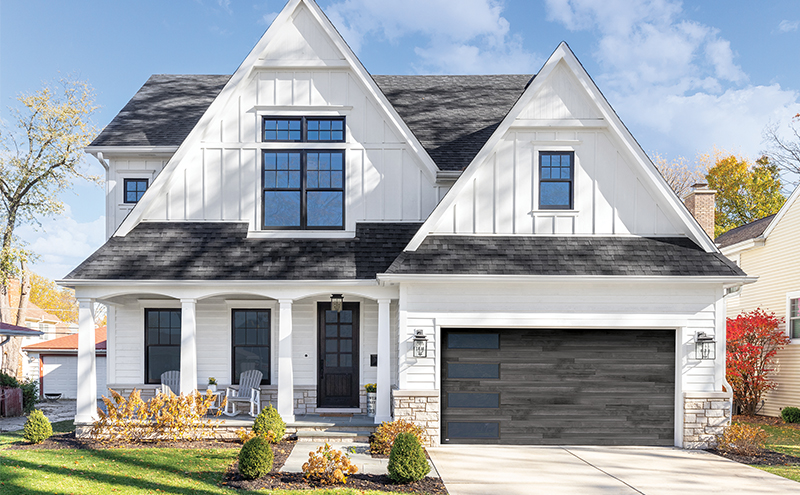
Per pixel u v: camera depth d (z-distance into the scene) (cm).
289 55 1327
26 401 1966
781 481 897
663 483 878
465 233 1191
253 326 1369
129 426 1135
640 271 1127
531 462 1007
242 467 841
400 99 1716
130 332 1368
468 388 1172
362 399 1333
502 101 1722
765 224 2055
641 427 1171
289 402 1183
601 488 848
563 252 1161
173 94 1717
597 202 1202
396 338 1292
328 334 1359
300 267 1211
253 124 1323
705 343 1141
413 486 838
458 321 1147
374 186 1334
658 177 1184
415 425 1120
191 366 1182
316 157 1339
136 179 1463
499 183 1202
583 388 1175
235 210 1311
